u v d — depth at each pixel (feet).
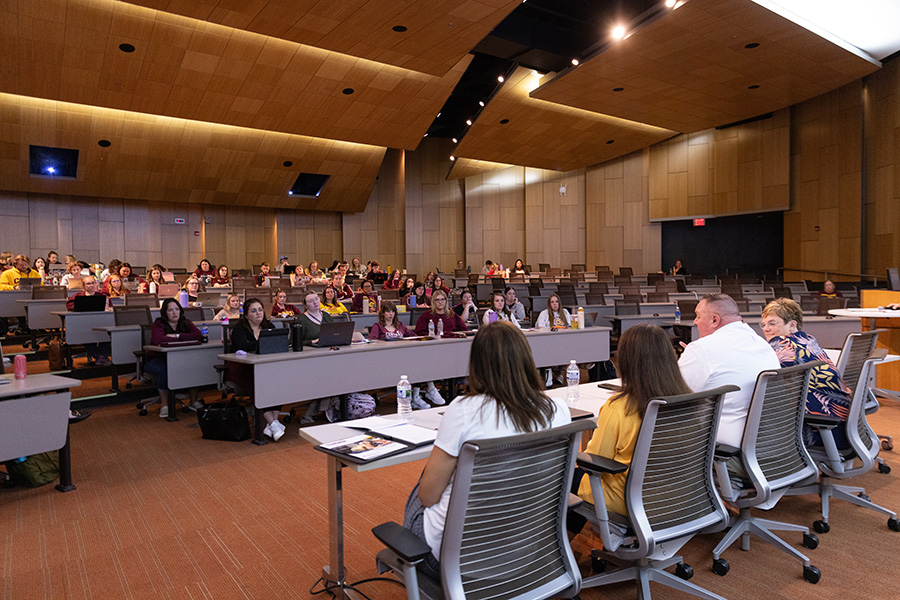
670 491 7.14
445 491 5.67
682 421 7.00
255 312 18.01
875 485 12.11
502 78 45.06
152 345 19.03
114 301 28.35
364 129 48.24
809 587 8.13
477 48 40.50
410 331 22.67
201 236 62.69
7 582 8.48
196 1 28.99
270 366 15.42
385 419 8.64
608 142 59.52
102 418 18.76
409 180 72.79
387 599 7.94
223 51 35.06
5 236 53.01
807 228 51.52
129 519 10.76
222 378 18.70
